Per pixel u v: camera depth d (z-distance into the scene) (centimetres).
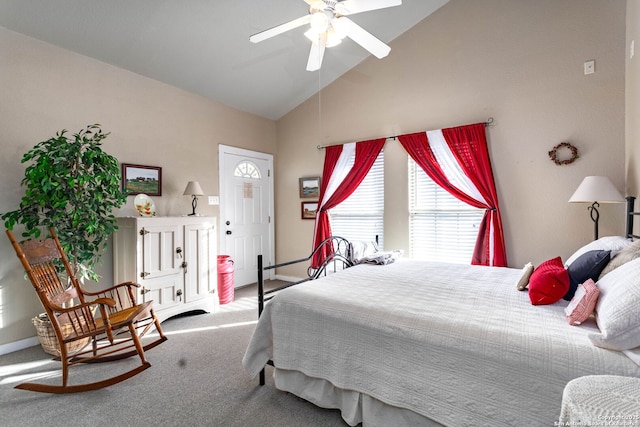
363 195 432
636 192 243
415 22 383
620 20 281
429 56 376
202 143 418
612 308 122
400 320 155
